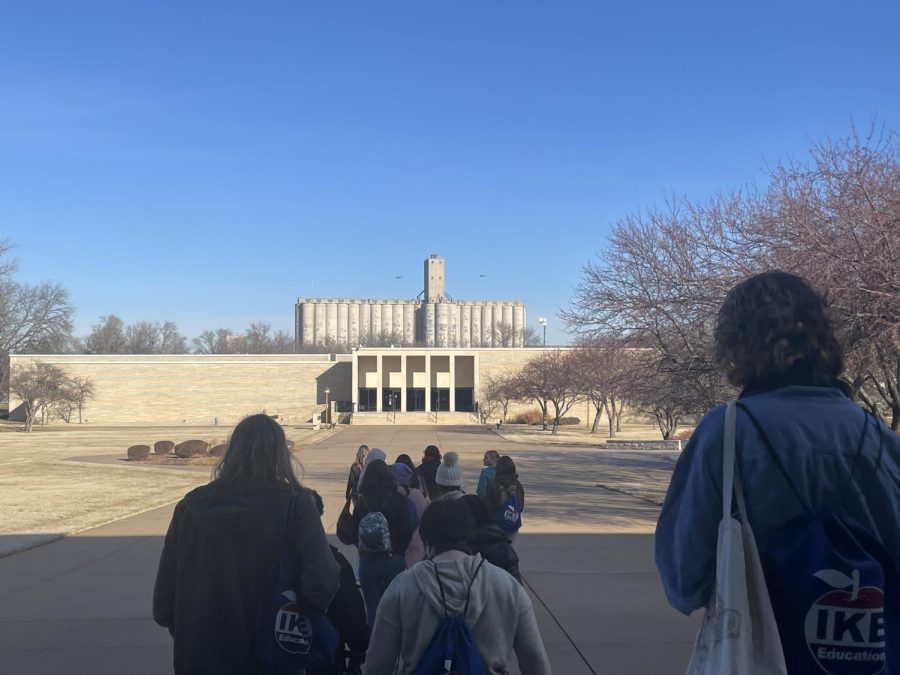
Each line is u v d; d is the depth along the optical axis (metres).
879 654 2.00
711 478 2.27
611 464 36.12
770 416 2.24
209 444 47.62
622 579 10.72
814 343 2.38
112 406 96.75
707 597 2.33
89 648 7.71
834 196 14.44
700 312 17.66
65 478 29.09
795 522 2.16
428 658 3.43
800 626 2.06
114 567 11.76
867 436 2.21
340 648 4.31
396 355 99.56
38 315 93.81
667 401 19.50
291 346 162.25
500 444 53.16
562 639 7.88
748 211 19.84
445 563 3.57
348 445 52.34
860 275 12.73
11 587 10.41
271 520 3.66
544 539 14.32
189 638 3.61
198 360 98.69
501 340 156.88
